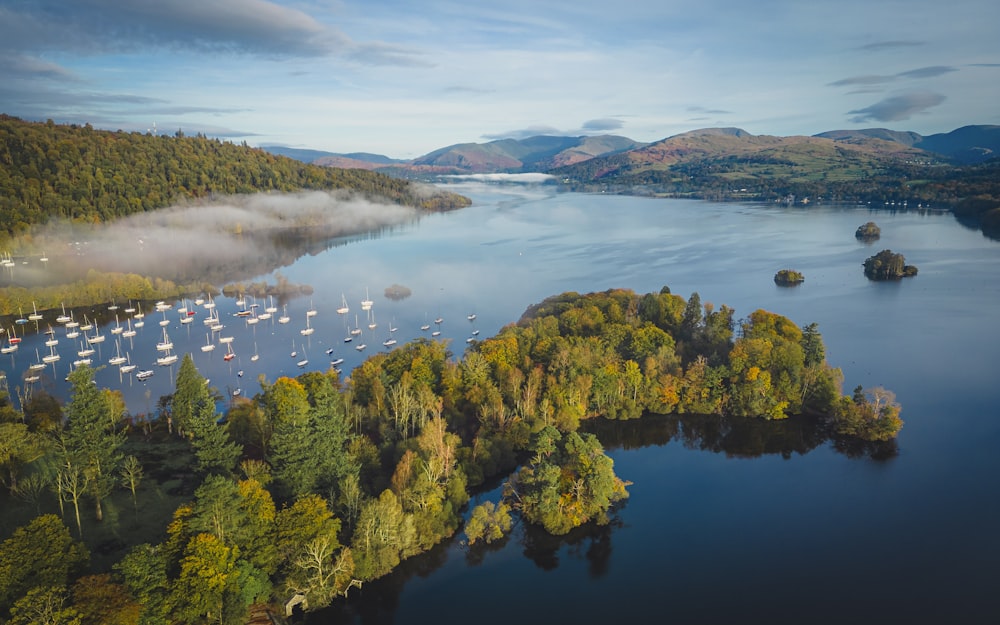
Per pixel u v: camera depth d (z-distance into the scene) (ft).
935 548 431.43
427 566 412.36
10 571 277.23
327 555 362.12
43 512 382.42
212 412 417.08
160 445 501.97
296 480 396.57
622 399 631.97
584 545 438.40
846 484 514.68
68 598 276.41
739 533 452.35
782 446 581.12
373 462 468.34
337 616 362.53
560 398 586.45
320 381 561.02
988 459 549.54
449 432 533.96
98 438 400.67
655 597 387.55
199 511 321.93
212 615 311.47
